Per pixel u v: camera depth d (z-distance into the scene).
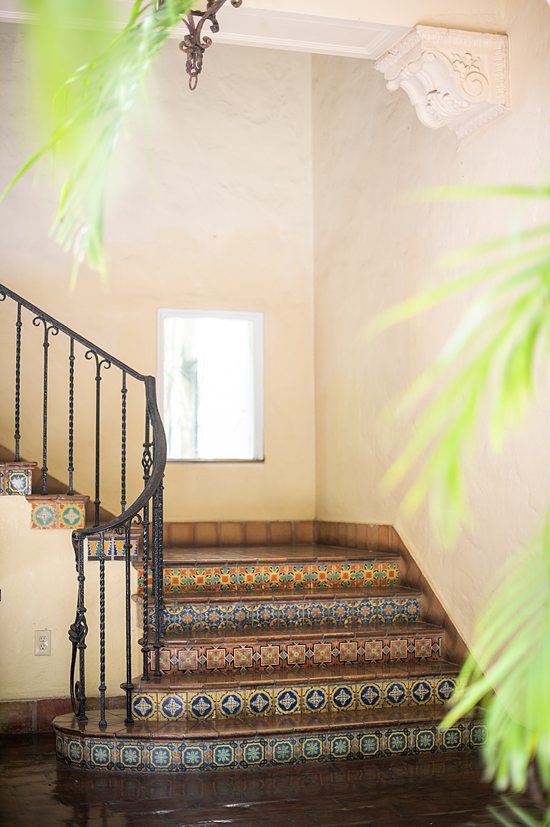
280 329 6.89
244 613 4.75
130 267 6.55
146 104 1.13
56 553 4.77
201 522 6.53
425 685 4.37
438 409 0.82
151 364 6.54
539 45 3.90
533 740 0.92
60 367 6.35
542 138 3.89
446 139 4.76
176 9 1.21
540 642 0.90
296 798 3.51
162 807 3.42
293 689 4.22
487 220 4.32
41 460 6.26
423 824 3.21
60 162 1.02
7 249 6.29
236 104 6.88
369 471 5.83
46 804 3.46
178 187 6.70
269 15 3.83
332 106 6.57
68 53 0.59
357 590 5.09
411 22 3.98
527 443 3.91
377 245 5.72
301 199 6.97
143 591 4.79
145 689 4.12
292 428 6.87
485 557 4.31
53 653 4.74
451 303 4.62
